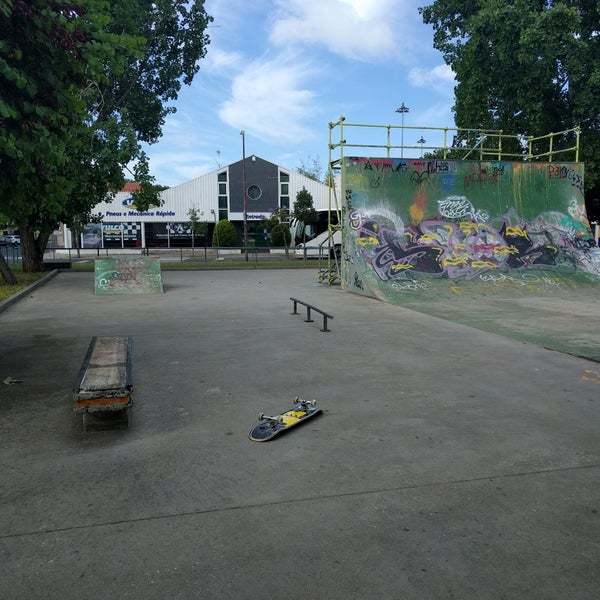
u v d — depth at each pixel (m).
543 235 15.16
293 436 4.12
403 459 3.70
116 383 4.19
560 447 3.91
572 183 16.08
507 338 7.91
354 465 3.60
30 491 3.24
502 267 14.23
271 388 5.39
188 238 45.97
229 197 46.16
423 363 6.43
